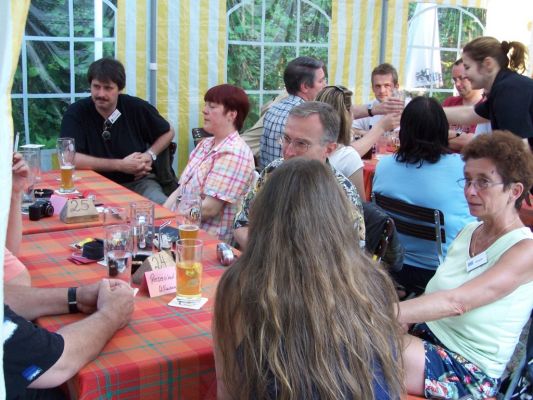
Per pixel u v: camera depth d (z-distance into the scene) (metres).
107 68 3.88
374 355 1.15
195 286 1.72
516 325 1.79
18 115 4.15
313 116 2.16
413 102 2.74
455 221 2.73
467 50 3.55
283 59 4.87
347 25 5.04
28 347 1.28
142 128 4.14
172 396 1.42
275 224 1.19
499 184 1.80
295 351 1.10
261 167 3.59
